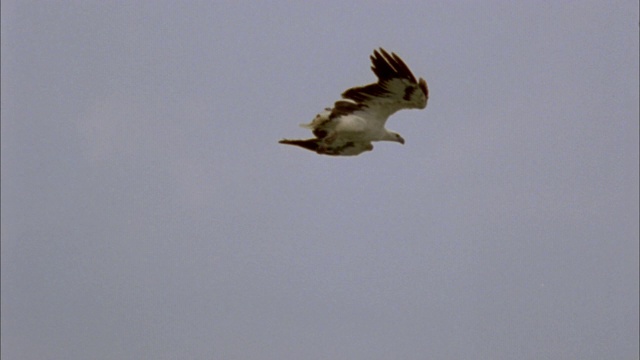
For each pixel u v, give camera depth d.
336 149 26.88
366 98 26.30
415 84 25.88
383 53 25.72
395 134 26.78
